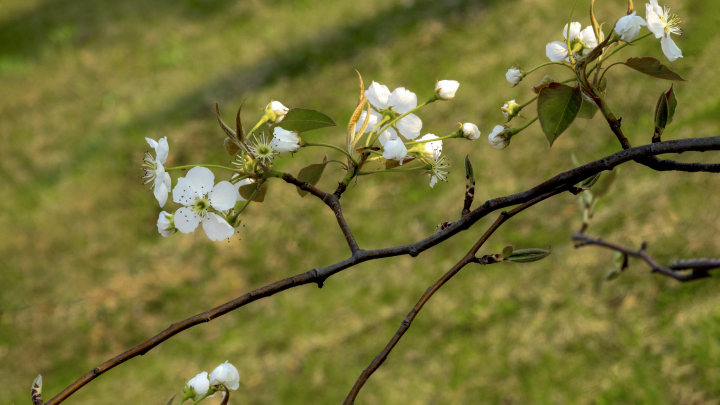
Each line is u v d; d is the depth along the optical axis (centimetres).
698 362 230
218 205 132
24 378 326
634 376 238
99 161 453
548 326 267
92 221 405
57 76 570
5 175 466
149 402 293
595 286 273
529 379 255
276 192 378
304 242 351
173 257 364
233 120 453
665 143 127
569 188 131
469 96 398
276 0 580
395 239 335
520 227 314
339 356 290
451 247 319
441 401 260
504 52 420
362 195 363
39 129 505
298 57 493
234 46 534
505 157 351
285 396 282
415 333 289
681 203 281
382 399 269
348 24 509
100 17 639
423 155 135
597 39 131
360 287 319
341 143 397
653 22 130
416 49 457
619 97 350
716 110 313
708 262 146
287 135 131
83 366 323
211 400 279
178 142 450
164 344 322
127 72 548
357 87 445
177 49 557
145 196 413
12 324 353
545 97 129
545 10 438
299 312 317
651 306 255
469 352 273
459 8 480
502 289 290
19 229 413
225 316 329
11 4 709
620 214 293
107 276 367
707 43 353
